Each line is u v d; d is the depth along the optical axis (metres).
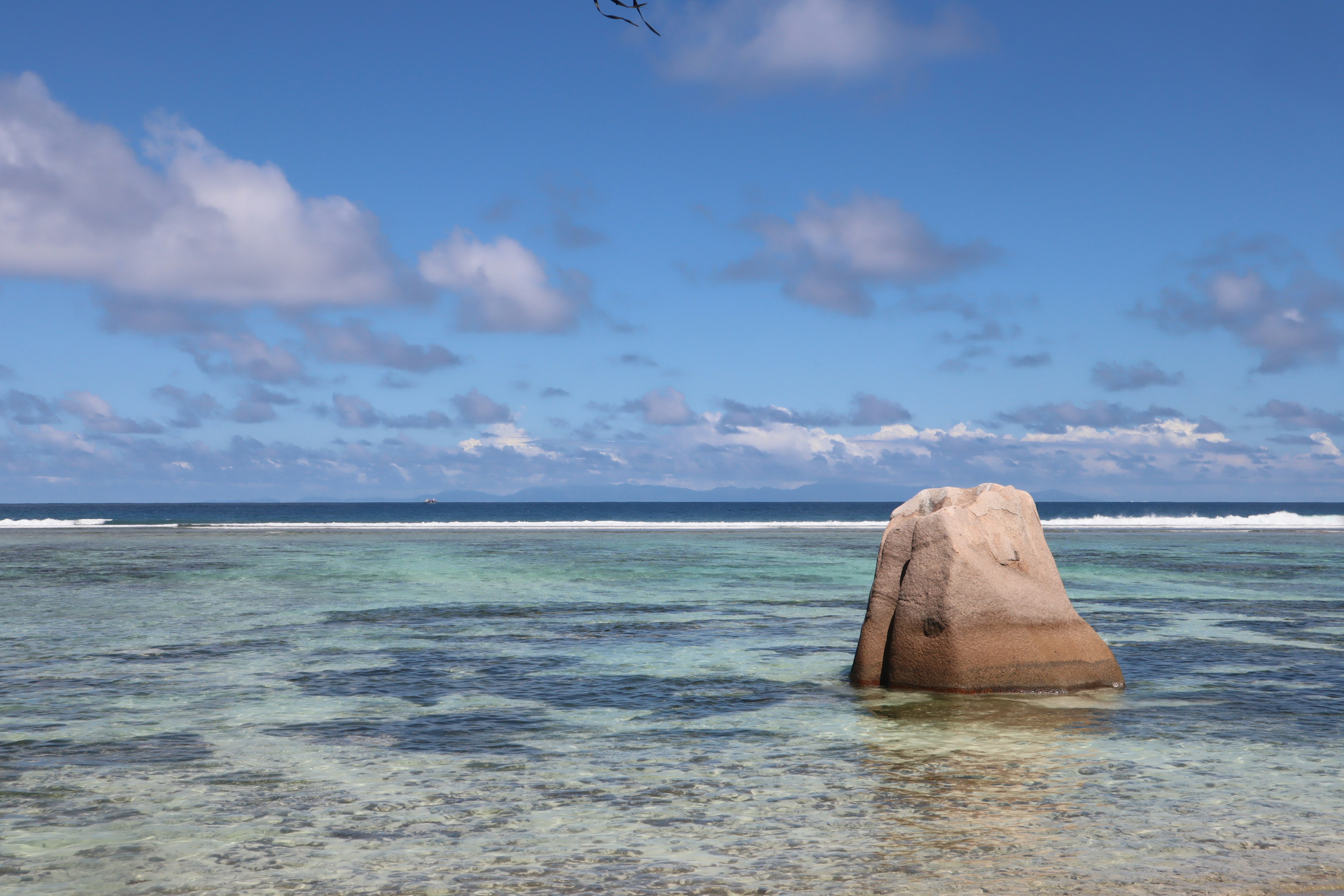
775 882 6.52
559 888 6.43
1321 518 90.12
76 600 24.36
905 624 13.27
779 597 25.62
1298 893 6.35
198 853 7.07
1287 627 19.83
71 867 6.79
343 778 9.00
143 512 187.75
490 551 46.94
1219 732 10.77
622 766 9.43
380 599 24.81
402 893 6.35
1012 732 10.77
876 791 8.57
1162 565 38.41
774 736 10.62
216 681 13.77
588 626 19.78
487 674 14.45
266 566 36.50
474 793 8.55
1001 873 6.66
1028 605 13.06
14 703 12.26
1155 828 7.58
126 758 9.66
